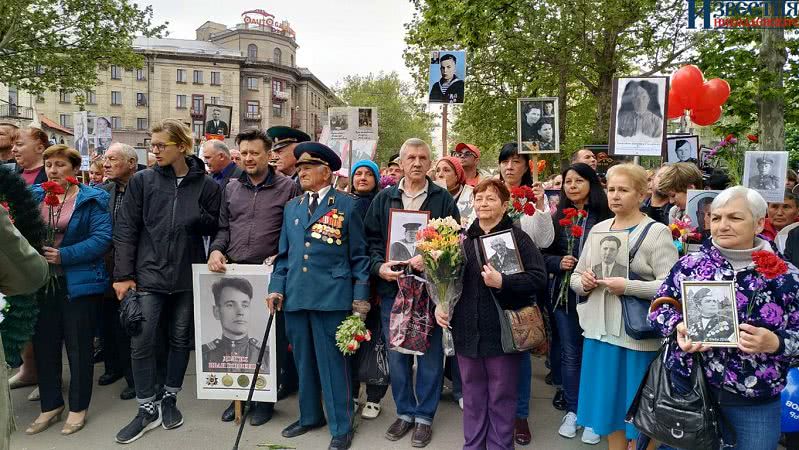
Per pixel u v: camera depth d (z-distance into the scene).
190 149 3.94
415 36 12.29
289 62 69.00
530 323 3.00
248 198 3.99
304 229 3.67
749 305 2.16
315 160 3.69
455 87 5.96
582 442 3.70
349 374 3.73
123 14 20.73
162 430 3.84
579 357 3.80
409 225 3.67
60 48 20.00
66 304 3.79
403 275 3.55
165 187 3.85
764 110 8.61
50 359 3.86
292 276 3.62
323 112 76.81
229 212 4.01
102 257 4.00
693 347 2.19
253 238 3.91
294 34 71.19
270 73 60.78
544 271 3.08
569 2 16.42
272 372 3.85
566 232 3.95
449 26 9.85
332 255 3.64
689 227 3.42
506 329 2.98
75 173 3.99
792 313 2.13
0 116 35.53
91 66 20.64
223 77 56.78
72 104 51.22
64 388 4.68
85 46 20.38
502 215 3.23
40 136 4.46
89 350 3.89
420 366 3.69
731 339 2.14
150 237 3.78
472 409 3.20
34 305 2.90
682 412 2.27
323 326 3.63
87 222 3.89
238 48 65.19
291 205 3.82
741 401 2.23
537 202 3.99
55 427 3.89
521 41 17.30
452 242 3.04
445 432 3.86
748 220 2.22
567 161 20.17
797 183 4.98
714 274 2.26
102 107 52.19
